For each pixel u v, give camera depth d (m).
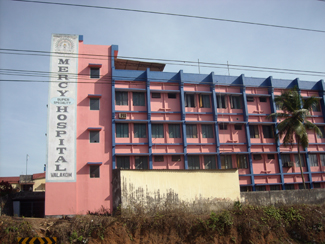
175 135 29.42
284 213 21.44
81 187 26.77
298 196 24.17
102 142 27.81
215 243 18.45
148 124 28.45
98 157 27.48
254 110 31.80
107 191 27.00
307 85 33.78
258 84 32.19
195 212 20.81
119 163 27.77
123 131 28.45
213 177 22.09
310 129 32.12
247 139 30.56
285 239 19.92
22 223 18.31
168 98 29.91
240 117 31.12
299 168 31.98
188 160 29.23
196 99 30.44
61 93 28.06
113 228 18.11
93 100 28.45
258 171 30.69
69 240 17.75
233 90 31.53
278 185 31.06
